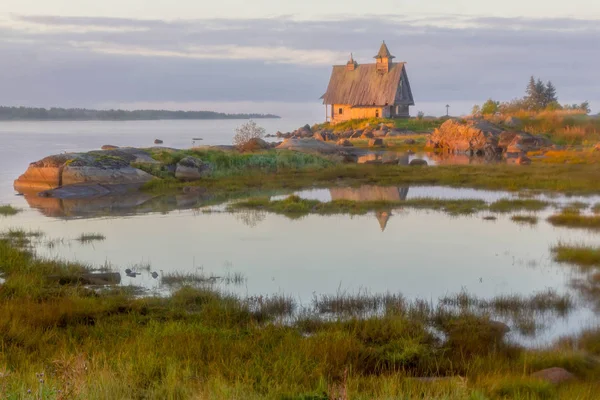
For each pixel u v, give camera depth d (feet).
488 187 157.99
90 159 164.35
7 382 30.14
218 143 395.96
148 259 80.94
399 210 122.93
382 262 79.00
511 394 35.55
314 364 40.88
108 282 68.39
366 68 444.55
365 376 40.96
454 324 52.08
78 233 100.42
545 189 153.17
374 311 57.67
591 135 298.76
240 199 143.02
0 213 122.93
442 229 102.42
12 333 46.47
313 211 121.70
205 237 96.63
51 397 27.55
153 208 129.90
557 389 36.63
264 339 47.06
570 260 79.25
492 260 79.92
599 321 54.75
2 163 249.55
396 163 223.51
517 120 324.39
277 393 32.63
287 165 203.10
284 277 71.26
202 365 39.58
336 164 217.36
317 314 56.80
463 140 282.36
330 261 79.61
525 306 58.80
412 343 46.52
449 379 38.09
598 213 116.06
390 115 434.71
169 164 182.09
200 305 59.26
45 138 474.49
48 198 148.46
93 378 30.89
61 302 56.49
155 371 36.42
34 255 81.20
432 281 69.36
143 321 53.42
